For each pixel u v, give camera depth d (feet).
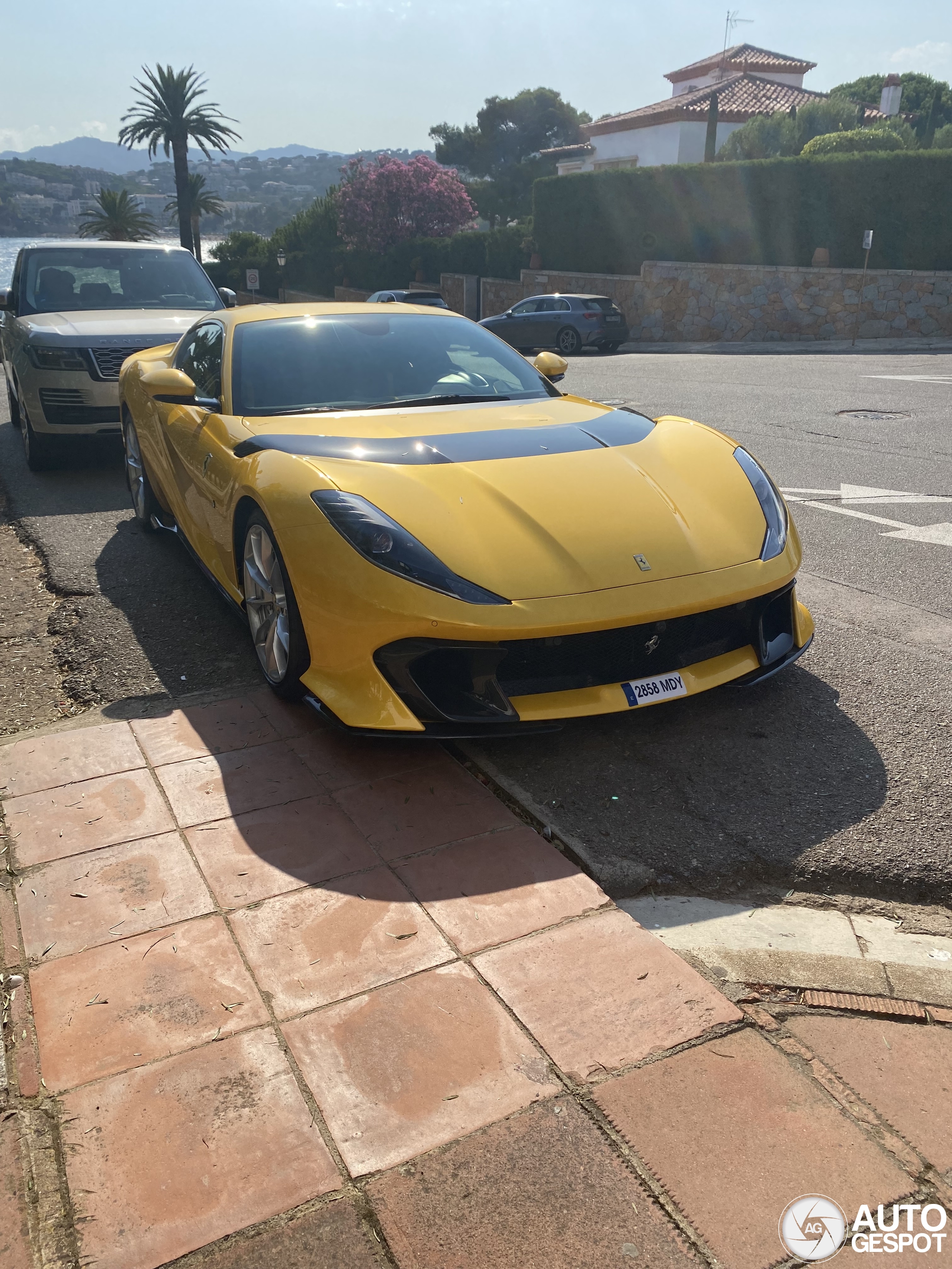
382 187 124.77
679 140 104.12
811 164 72.90
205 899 7.66
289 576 9.71
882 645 12.47
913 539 17.34
